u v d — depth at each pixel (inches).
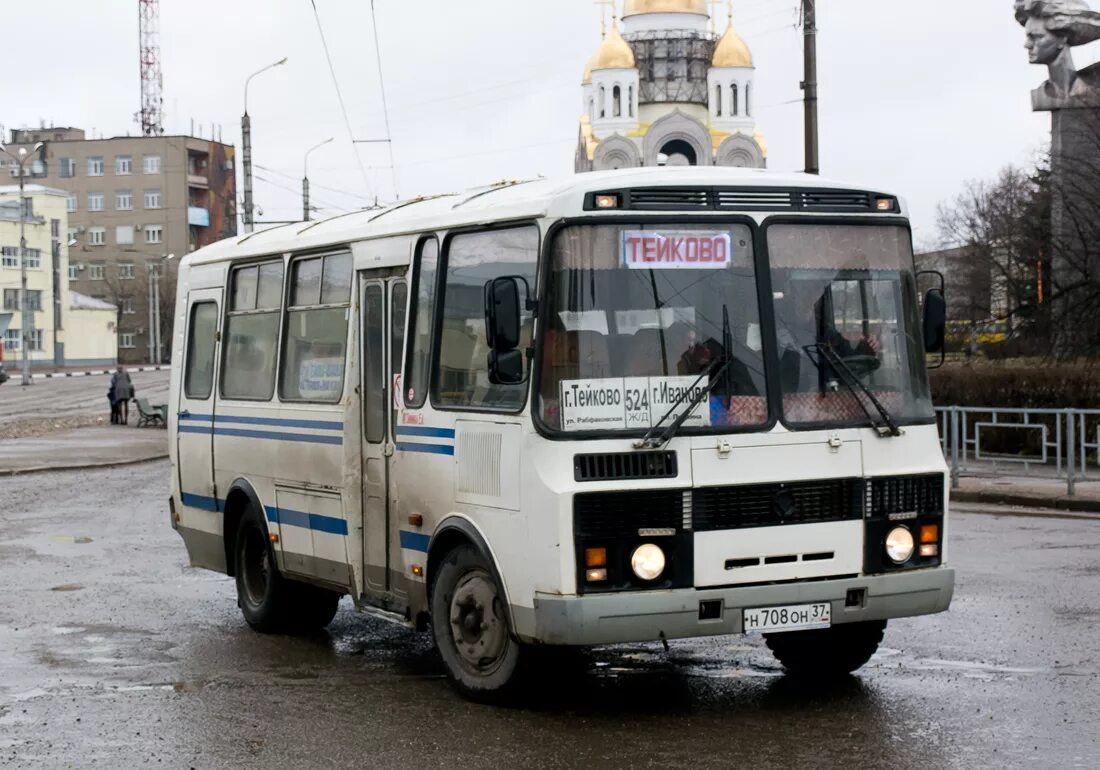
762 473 296.0
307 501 390.9
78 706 320.2
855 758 263.1
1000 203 2657.5
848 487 303.3
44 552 595.2
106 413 1968.5
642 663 354.3
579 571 284.5
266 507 414.3
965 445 790.5
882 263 316.8
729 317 300.0
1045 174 1939.0
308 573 391.9
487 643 312.5
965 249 2576.3
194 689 337.1
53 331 4158.5
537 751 273.3
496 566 303.3
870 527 304.7
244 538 429.4
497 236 313.0
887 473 306.8
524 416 293.9
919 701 307.0
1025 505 744.3
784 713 299.7
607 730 288.7
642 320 294.7
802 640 339.9
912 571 308.0
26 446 1312.7
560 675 341.4
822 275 309.4
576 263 293.6
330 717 306.2
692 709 305.4
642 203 297.9
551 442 288.4
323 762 269.6
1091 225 1619.1
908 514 308.7
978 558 523.2
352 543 367.9
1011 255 2121.1
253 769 266.4
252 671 358.0
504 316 286.4
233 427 435.5
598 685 331.3
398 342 350.3
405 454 343.0
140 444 1339.8
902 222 320.8
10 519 728.3
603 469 287.3
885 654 356.2
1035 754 262.5
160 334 4992.6
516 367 287.7
